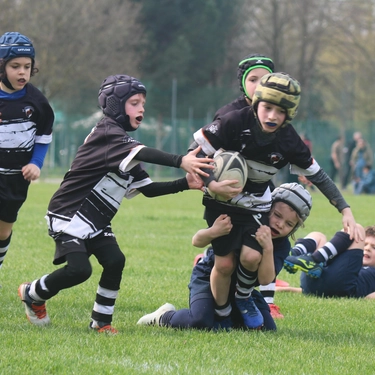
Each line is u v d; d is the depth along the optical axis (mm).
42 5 118625
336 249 26000
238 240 18922
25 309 19844
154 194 18641
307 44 180875
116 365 15406
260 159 18328
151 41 163750
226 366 15703
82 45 126250
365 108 183500
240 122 18000
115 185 18422
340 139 117062
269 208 19328
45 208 60188
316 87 196875
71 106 152375
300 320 21781
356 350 17734
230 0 173500
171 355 16422
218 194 17828
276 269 22031
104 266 18531
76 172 18500
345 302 24922
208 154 18328
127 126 18906
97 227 18422
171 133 136125
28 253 34156
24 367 15148
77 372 14914
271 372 15438
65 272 18109
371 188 102500
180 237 43094
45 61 117875
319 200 85625
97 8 134000
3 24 110250
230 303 20234
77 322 20094
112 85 18734
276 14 167875
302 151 18609
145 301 24031
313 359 16656
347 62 190750
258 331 19641
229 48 181625
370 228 27266
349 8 175000
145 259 34406
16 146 22016
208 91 162500
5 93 21609
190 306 20125
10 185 22484
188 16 170125
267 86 17328
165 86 164500
